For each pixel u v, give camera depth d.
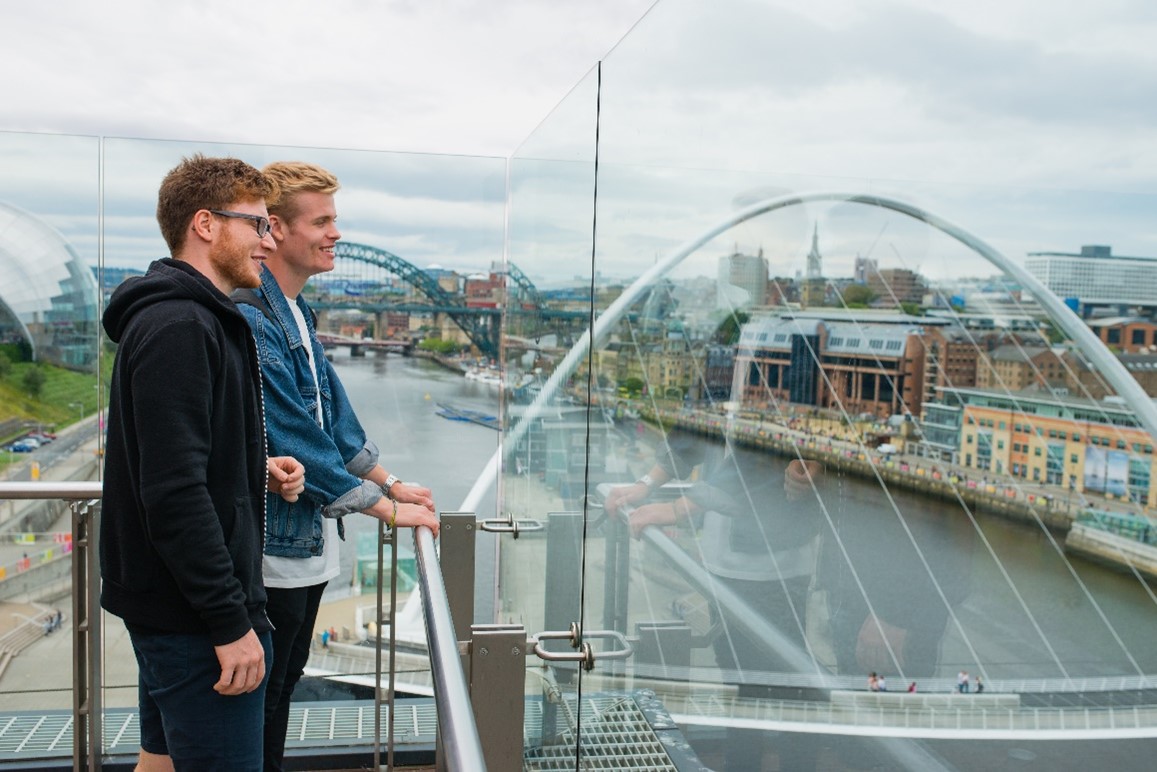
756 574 1.18
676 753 1.47
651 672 1.58
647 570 1.61
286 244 2.11
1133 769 0.64
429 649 1.22
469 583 2.54
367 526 3.50
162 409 1.41
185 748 1.53
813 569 1.05
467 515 2.53
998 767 0.77
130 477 1.47
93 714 2.42
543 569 2.60
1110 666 0.66
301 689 3.35
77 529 2.33
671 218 1.46
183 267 1.51
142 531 1.48
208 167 1.60
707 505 1.34
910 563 0.87
